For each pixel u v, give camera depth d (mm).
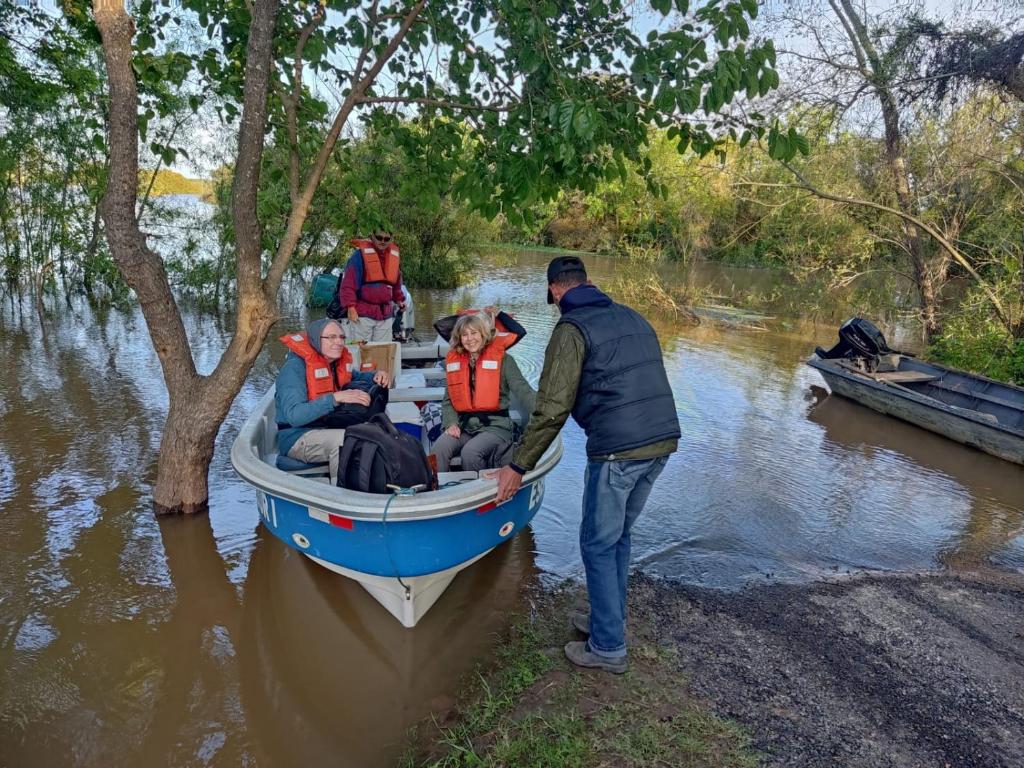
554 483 5219
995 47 8422
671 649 3176
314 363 3924
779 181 11977
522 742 2475
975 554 4477
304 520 3289
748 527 4664
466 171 4633
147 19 4426
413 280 15688
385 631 3352
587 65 3848
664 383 2719
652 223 24000
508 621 3414
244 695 2871
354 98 4195
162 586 3633
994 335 8805
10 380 7066
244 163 3869
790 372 9703
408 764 2471
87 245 11133
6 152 9875
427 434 4605
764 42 3178
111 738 2605
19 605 3379
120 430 5762
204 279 11375
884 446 6691
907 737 2641
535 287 16938
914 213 10641
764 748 2523
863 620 3547
